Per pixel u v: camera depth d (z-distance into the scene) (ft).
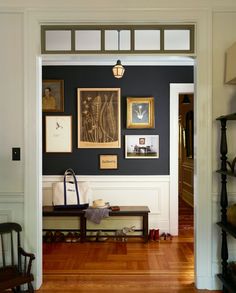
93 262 10.60
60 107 13.85
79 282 8.89
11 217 8.36
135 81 13.98
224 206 8.04
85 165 13.96
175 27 8.45
